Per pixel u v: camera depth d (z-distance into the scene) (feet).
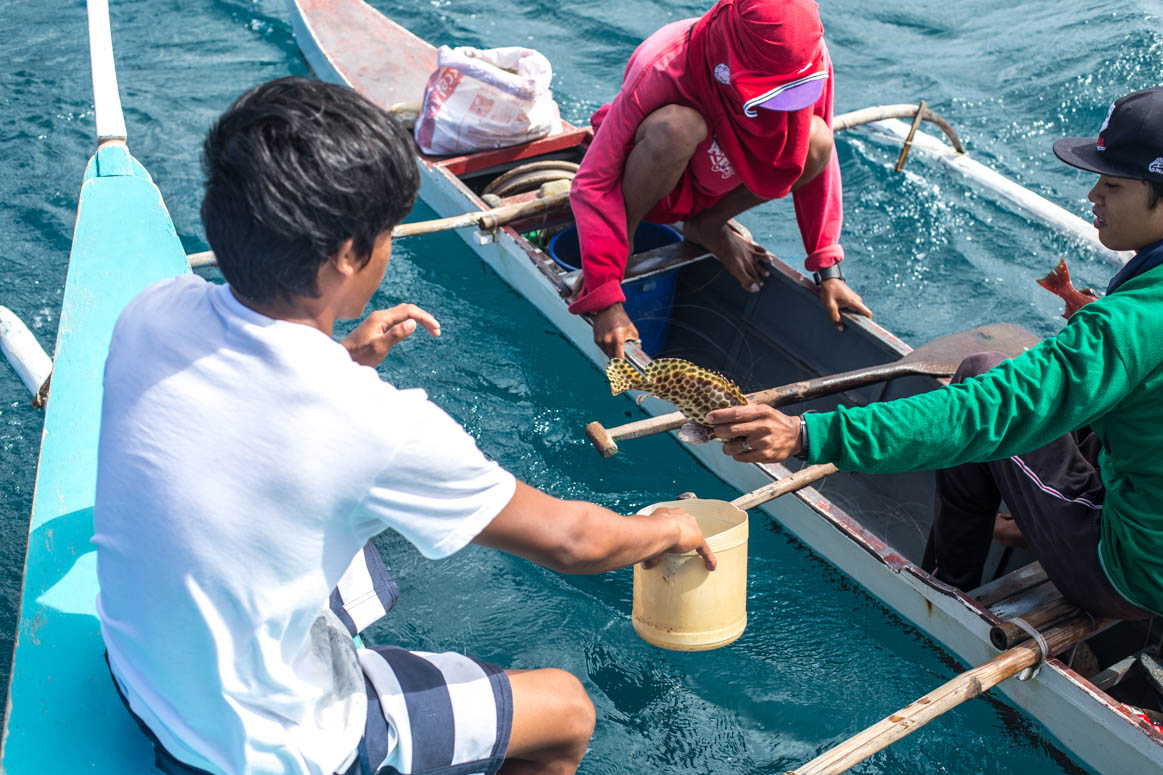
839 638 9.97
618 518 5.82
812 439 6.82
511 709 5.69
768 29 10.28
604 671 9.68
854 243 16.42
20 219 16.51
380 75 18.97
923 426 6.64
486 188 15.94
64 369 8.64
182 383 4.55
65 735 5.61
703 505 7.94
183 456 4.46
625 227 11.98
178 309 4.82
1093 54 20.85
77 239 10.68
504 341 14.08
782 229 17.20
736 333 13.66
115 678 5.46
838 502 11.79
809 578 10.57
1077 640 8.34
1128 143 7.02
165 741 5.17
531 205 14.42
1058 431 6.72
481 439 12.44
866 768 8.78
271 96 4.40
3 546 10.92
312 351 4.56
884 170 17.93
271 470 4.44
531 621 10.16
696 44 11.13
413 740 5.39
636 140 11.70
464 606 10.32
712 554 7.34
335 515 4.58
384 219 4.55
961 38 22.25
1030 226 16.57
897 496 11.78
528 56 16.65
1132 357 6.56
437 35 23.06
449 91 16.29
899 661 9.73
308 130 4.26
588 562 5.60
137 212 11.28
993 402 6.59
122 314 5.04
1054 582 8.54
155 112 19.77
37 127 18.98
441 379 13.37
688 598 7.60
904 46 22.07
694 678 9.60
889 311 14.92
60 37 22.39
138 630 4.72
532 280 14.15
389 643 9.87
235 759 4.88
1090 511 7.95
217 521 4.44
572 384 13.39
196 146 18.80
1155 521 7.30
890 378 11.08
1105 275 15.47
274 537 4.49
